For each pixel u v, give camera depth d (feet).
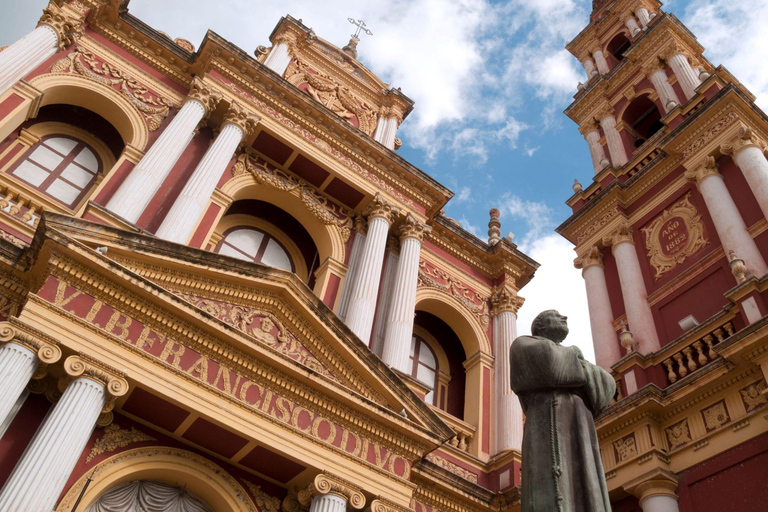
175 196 44.04
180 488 32.78
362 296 46.14
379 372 36.99
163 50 51.49
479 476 45.52
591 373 14.33
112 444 30.99
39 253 30.35
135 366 29.71
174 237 39.42
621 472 41.04
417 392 44.47
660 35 66.49
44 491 24.25
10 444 27.89
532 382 13.96
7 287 31.81
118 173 43.34
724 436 37.40
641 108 67.92
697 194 51.01
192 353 32.07
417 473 39.09
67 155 46.44
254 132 50.21
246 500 33.01
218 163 45.34
